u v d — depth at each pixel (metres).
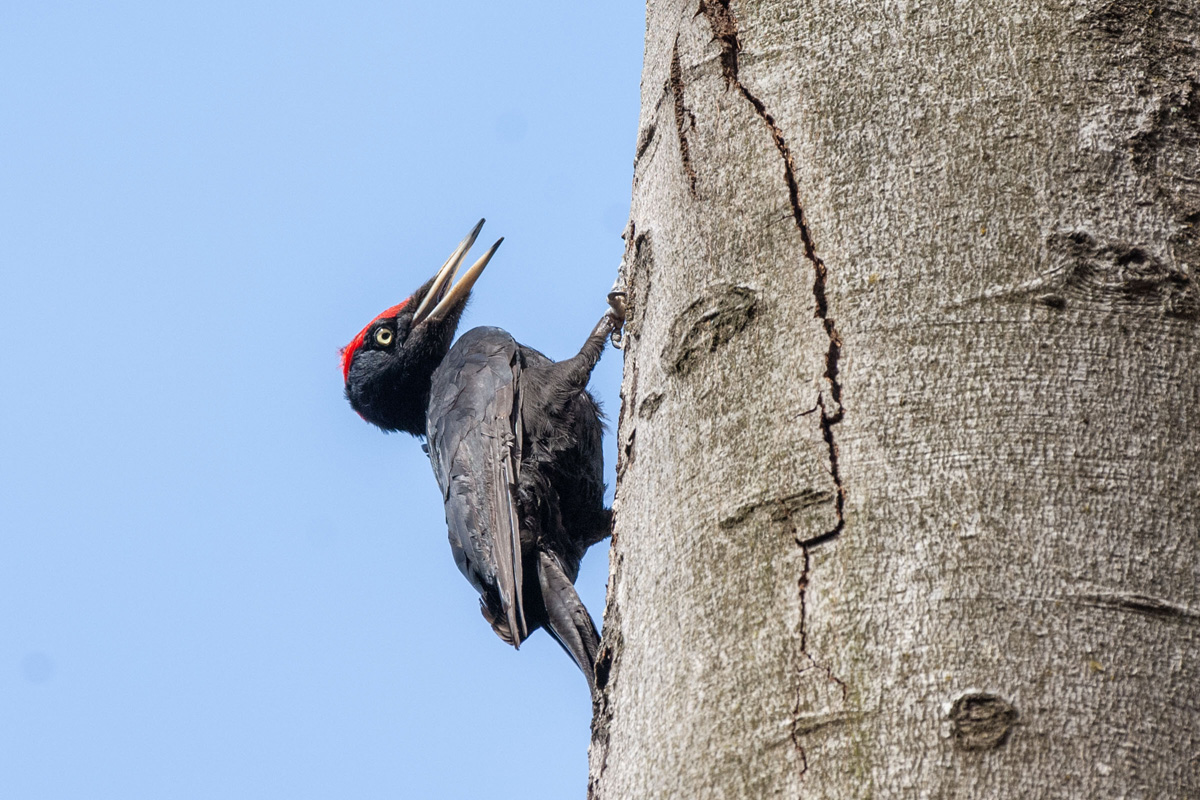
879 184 6.48
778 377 6.31
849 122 6.70
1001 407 5.80
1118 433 5.71
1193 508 5.61
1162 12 6.69
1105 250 6.07
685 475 6.49
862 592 5.61
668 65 7.85
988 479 5.66
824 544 5.79
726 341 6.61
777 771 5.43
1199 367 5.91
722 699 5.75
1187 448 5.73
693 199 7.18
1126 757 5.09
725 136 7.14
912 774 5.16
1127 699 5.20
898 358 6.04
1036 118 6.38
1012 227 6.16
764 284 6.59
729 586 5.99
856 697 5.39
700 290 6.88
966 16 6.70
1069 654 5.28
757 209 6.80
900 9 6.85
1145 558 5.47
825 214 6.54
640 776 5.97
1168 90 6.49
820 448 6.01
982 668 5.29
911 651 5.40
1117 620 5.34
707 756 5.67
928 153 6.44
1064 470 5.64
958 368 5.93
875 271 6.28
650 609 6.38
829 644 5.56
